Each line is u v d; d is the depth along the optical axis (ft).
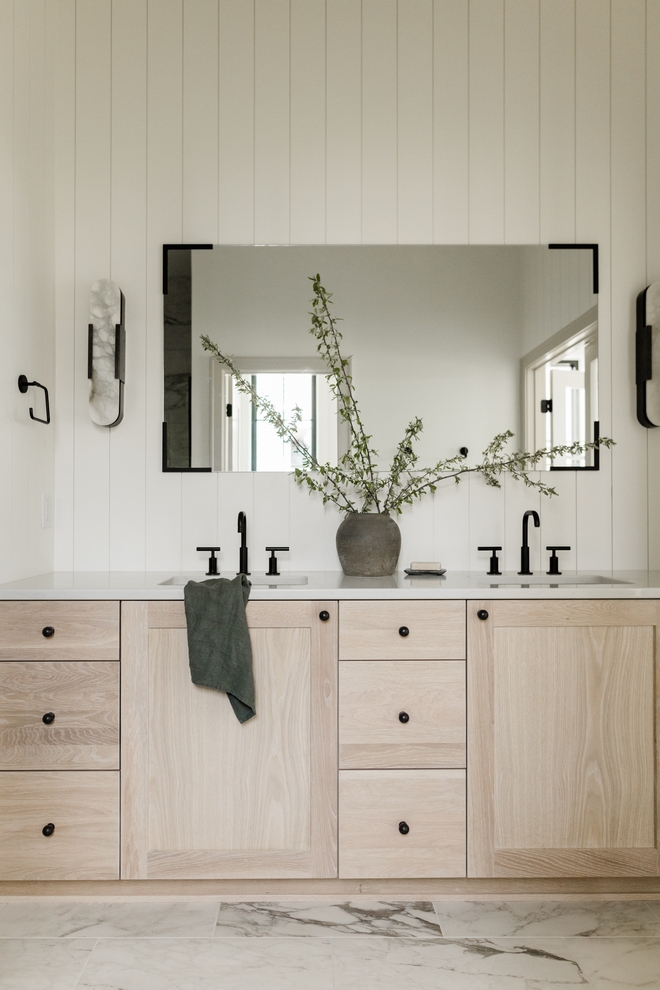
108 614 6.40
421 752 6.40
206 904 6.51
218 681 6.15
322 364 8.14
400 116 8.20
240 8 8.16
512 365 8.17
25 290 7.32
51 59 7.98
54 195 8.09
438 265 8.18
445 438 8.14
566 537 8.19
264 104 8.16
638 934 6.05
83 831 6.37
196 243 8.15
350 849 6.38
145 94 8.13
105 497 8.09
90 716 6.39
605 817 6.49
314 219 8.17
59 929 6.10
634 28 8.23
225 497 8.11
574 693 6.48
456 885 6.63
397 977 5.44
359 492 8.07
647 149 8.21
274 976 5.46
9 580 6.97
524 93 8.21
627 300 8.21
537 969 5.55
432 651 6.41
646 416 7.98
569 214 8.21
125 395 8.11
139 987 5.33
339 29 8.19
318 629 6.38
